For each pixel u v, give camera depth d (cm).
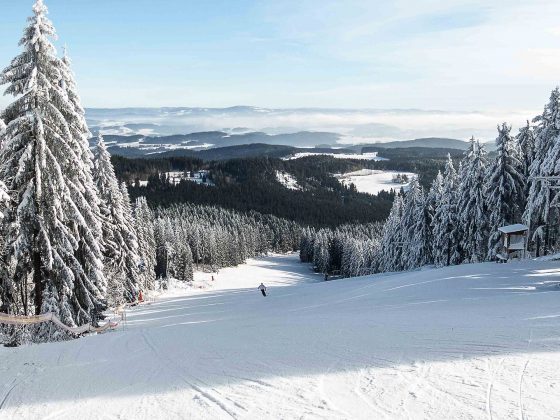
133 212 5203
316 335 1094
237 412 625
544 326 971
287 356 898
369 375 727
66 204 1972
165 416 642
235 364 879
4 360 1055
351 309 1755
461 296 1827
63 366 991
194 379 806
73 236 2081
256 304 2753
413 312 1402
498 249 3847
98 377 880
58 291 1980
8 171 1852
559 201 3209
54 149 1931
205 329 1432
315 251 13325
